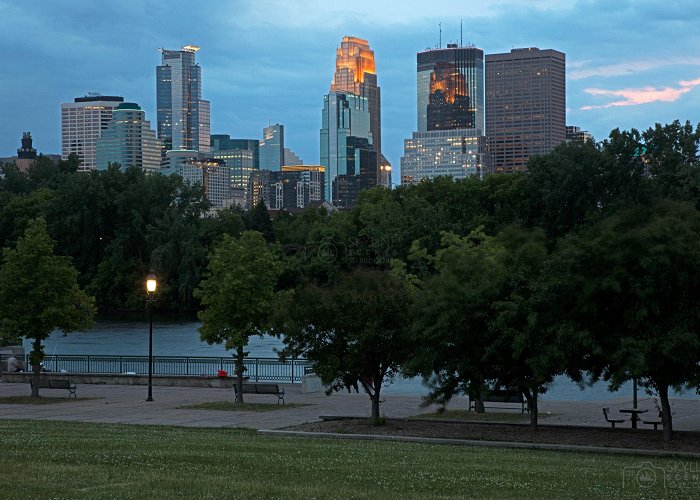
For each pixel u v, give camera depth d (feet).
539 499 53.36
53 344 293.84
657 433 92.43
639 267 83.30
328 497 51.57
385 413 116.57
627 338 81.76
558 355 85.35
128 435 86.63
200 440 82.53
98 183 481.87
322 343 104.37
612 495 55.77
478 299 93.45
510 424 100.32
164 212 472.44
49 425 98.27
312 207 550.77
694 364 83.66
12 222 499.92
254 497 50.98
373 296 102.58
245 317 130.41
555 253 90.74
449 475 62.13
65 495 50.31
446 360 96.43
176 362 185.78
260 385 129.29
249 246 134.82
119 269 471.21
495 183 401.29
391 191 476.95
